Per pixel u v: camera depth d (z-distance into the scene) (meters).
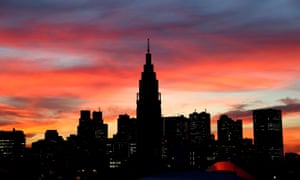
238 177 136.62
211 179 133.75
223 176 135.88
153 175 142.12
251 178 164.75
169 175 138.50
